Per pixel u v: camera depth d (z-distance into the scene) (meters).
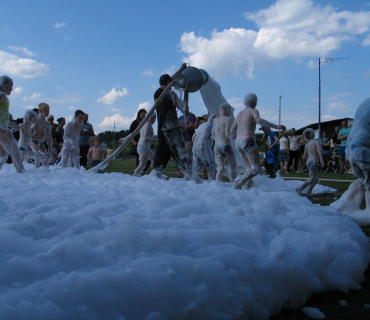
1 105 5.89
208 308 1.47
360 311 1.84
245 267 1.73
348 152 3.42
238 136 5.79
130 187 4.04
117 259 1.63
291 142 16.92
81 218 2.15
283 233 2.35
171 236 1.85
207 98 7.15
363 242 2.60
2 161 6.24
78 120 8.46
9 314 1.11
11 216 2.06
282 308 1.85
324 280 2.06
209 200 3.06
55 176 5.37
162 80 6.12
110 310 1.28
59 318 1.17
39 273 1.40
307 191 7.12
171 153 6.30
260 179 8.13
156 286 1.40
